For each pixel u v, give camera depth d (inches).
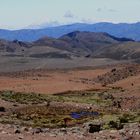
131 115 2006.6
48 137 1197.1
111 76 6939.0
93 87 5738.2
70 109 2979.8
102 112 2810.0
